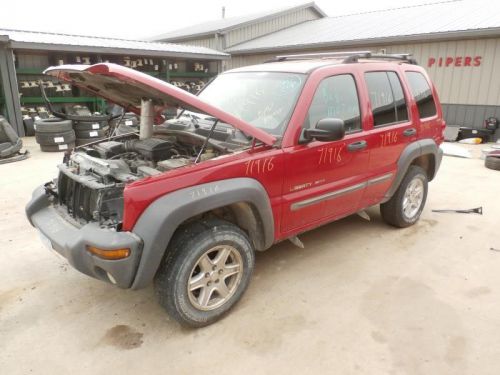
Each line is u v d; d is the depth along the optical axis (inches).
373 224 180.5
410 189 171.9
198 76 643.5
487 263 143.9
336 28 633.0
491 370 92.0
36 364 94.0
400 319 110.9
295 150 116.7
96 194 104.4
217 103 141.6
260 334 104.8
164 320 111.0
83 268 97.6
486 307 116.6
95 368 93.0
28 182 247.6
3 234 166.9
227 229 105.8
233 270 111.0
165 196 93.9
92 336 104.1
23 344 100.7
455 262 144.7
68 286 127.6
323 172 127.3
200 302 104.9
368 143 140.3
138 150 123.0
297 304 118.0
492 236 167.8
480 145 400.5
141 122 130.3
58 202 124.6
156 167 115.0
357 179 140.8
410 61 175.2
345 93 135.5
